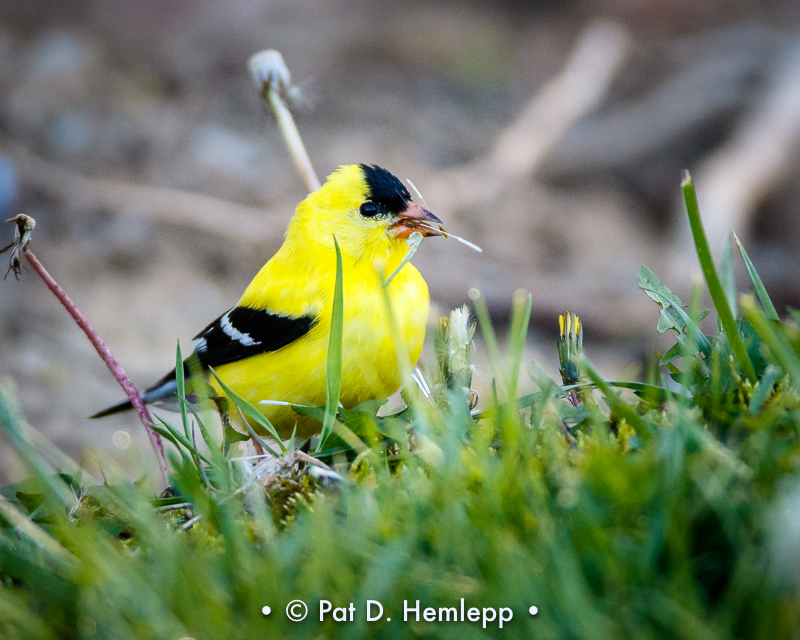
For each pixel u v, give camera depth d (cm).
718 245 608
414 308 375
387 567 356
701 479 364
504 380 367
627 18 824
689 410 366
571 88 678
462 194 621
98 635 355
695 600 327
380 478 366
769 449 365
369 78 753
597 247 604
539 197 644
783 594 313
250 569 364
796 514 321
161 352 465
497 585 342
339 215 375
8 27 714
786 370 367
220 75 712
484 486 365
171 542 365
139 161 604
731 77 711
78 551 365
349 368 375
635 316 531
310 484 367
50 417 398
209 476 369
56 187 551
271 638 338
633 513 364
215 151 624
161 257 532
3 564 365
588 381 369
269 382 375
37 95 635
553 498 365
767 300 368
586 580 344
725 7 802
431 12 864
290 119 377
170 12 752
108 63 688
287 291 375
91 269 516
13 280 498
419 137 690
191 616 346
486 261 569
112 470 368
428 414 368
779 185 648
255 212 569
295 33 789
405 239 376
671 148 705
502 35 846
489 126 728
